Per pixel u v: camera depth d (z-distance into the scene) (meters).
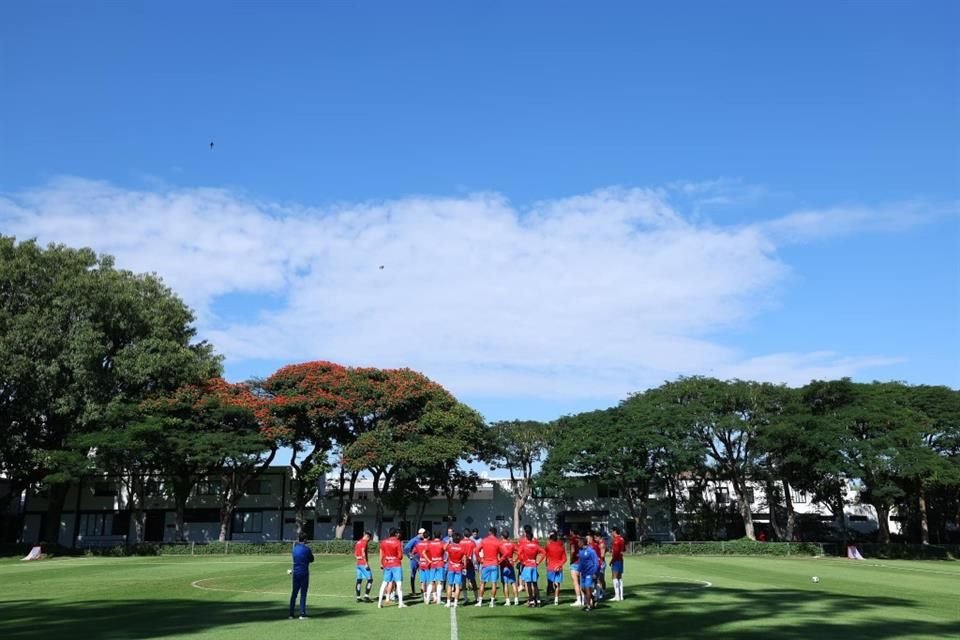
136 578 31.89
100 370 55.53
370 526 75.94
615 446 63.97
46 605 21.70
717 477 70.69
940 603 24.02
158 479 65.06
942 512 70.31
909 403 62.72
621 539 23.58
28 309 53.22
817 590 27.50
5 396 53.22
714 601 23.08
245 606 21.05
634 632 16.55
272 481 73.94
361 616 18.72
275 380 63.78
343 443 65.06
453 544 21.23
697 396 67.56
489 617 18.67
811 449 59.16
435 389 65.56
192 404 59.75
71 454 53.00
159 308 60.78
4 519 72.19
